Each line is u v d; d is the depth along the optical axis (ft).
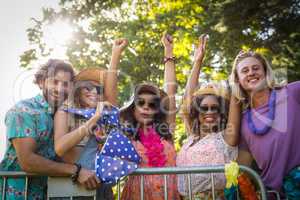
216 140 13.43
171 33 45.83
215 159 13.07
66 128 11.59
